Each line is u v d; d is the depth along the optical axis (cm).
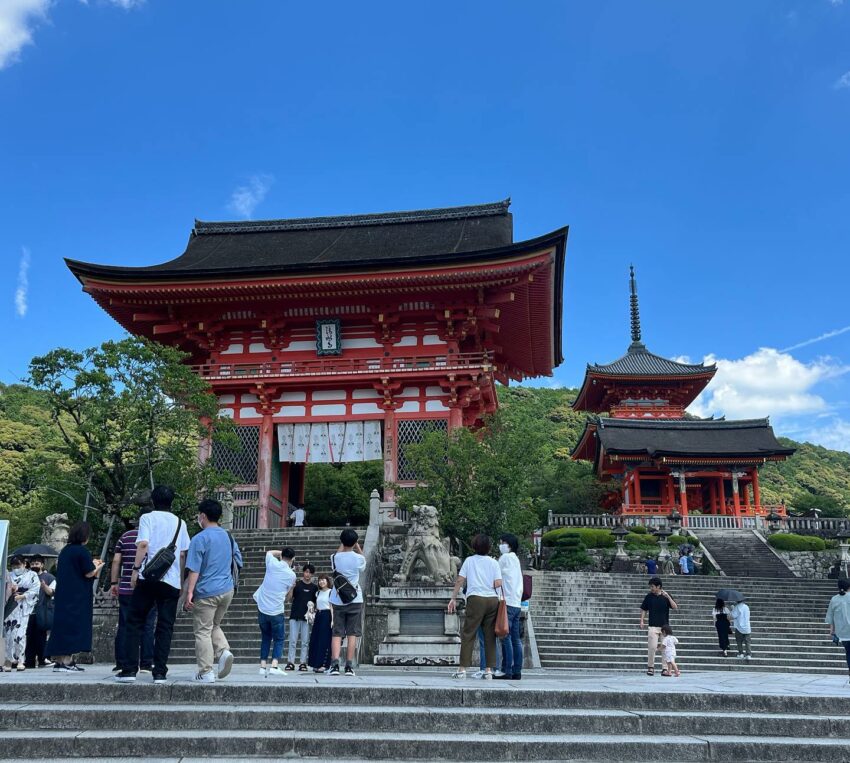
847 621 1567
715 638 2553
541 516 6166
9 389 7525
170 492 1059
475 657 1872
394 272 3475
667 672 1730
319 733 819
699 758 814
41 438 5947
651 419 6556
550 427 10425
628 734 871
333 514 4788
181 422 2502
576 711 908
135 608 985
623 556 4172
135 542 1185
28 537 3391
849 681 1648
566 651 2367
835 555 4547
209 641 998
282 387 3653
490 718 862
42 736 771
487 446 2920
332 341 3728
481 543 1275
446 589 1859
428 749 791
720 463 5906
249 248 4434
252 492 3566
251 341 3884
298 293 3600
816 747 826
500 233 4231
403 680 1150
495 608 1235
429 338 3769
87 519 2631
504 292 3622
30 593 1366
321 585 1511
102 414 2433
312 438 3653
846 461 12188
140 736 777
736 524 5294
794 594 3147
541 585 3075
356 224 4706
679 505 6034
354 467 5141
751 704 955
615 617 2688
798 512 6994
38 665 1429
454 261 3441
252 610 2222
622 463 6153
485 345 4162
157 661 980
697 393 7475
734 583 3253
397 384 3584
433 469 2828
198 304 3747
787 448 5797
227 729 830
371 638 1969
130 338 2520
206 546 1019
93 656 1880
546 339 4425
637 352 7956
